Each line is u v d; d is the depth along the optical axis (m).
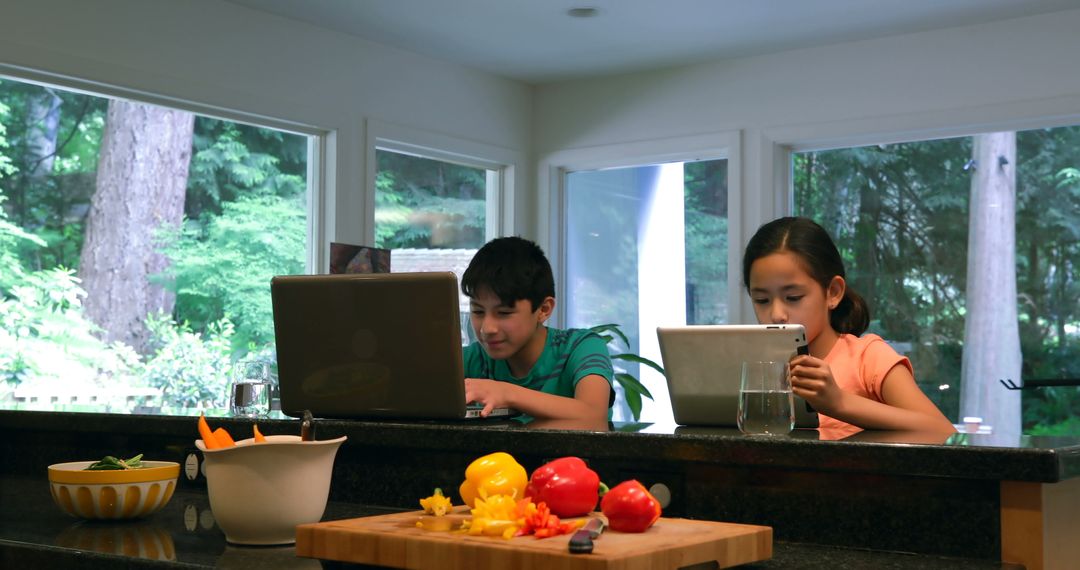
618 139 5.39
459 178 5.40
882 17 4.44
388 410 1.69
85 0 3.86
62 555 1.33
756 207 4.97
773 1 4.26
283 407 1.77
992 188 4.57
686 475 1.38
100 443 1.96
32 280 3.99
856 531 1.26
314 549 1.16
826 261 1.96
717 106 5.11
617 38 4.79
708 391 1.66
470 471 1.26
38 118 4.01
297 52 4.54
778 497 1.32
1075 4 4.24
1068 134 4.41
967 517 1.21
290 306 1.74
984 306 4.57
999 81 4.45
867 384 1.92
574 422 1.75
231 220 4.52
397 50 4.96
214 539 1.40
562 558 0.98
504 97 5.51
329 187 4.71
